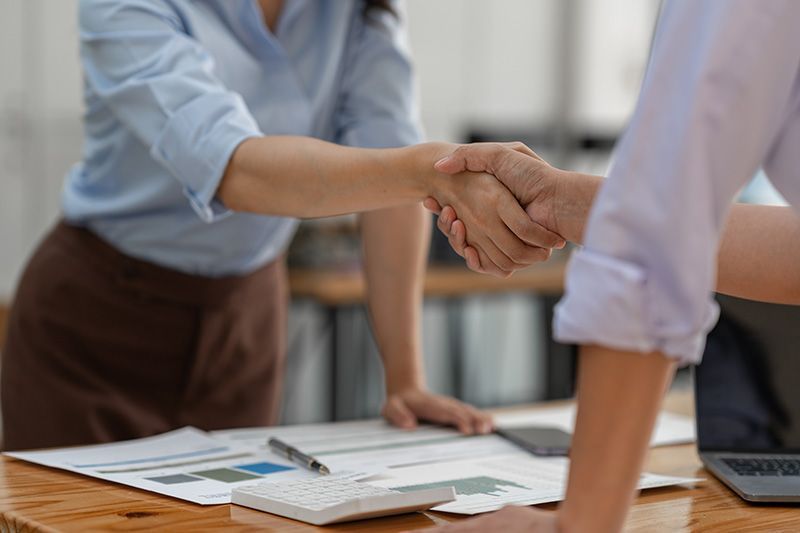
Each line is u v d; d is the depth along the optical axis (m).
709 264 0.75
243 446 1.40
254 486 1.12
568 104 5.55
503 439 1.49
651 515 1.12
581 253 0.79
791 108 0.78
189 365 1.82
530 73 5.44
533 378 5.66
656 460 1.41
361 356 4.77
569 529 0.78
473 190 1.27
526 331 5.63
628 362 0.76
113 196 1.76
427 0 5.09
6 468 1.27
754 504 1.17
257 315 1.90
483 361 5.49
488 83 5.31
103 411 1.76
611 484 0.77
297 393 4.87
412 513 1.08
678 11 0.77
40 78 4.12
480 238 1.30
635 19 5.72
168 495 1.13
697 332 0.76
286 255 3.98
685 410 1.82
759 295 1.08
